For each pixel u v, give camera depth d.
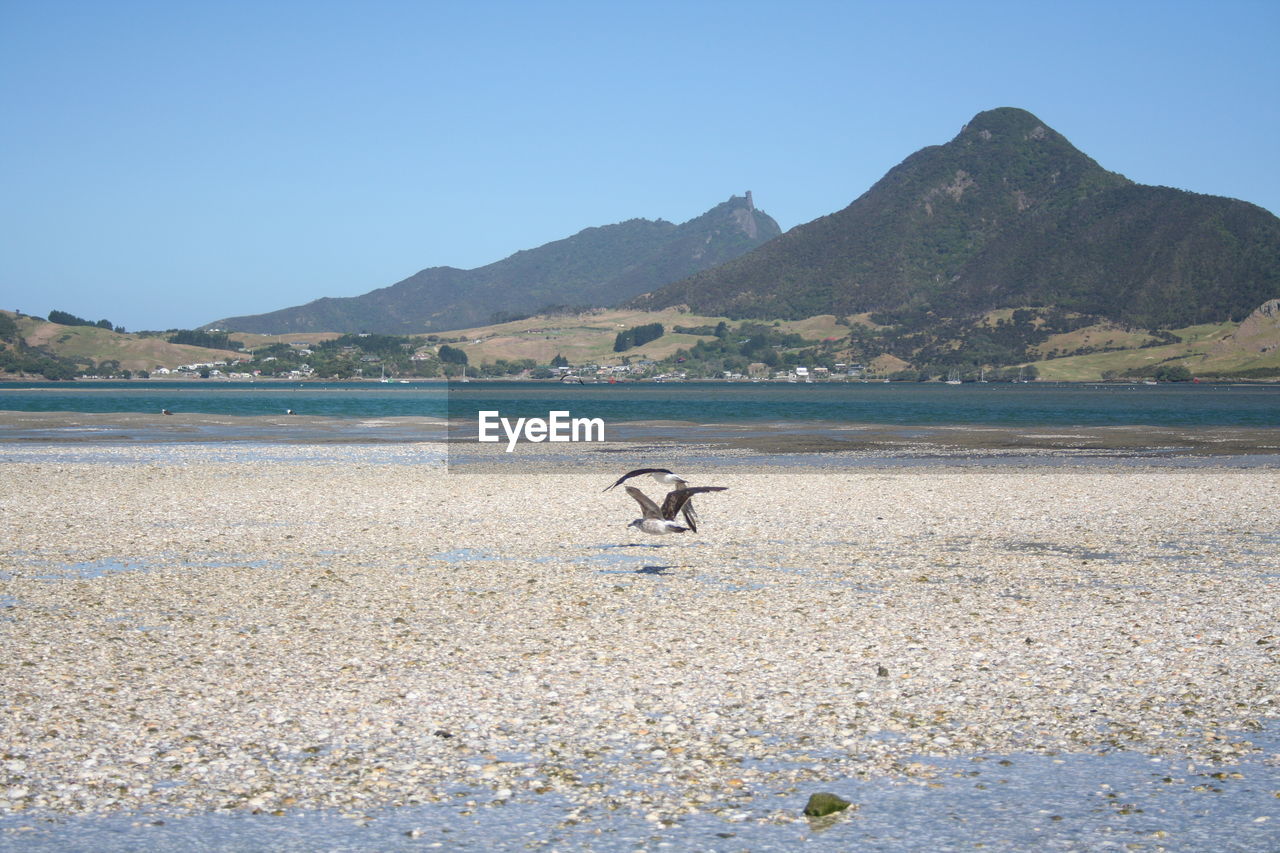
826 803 10.09
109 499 32.66
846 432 70.62
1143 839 9.59
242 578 20.94
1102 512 30.39
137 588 19.86
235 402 138.75
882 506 31.73
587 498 33.88
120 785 10.64
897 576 21.25
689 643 15.94
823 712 12.84
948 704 13.11
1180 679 14.02
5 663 14.56
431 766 11.23
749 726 12.39
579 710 12.91
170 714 12.62
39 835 9.56
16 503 31.50
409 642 15.99
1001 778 10.94
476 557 23.50
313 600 18.92
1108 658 15.01
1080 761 11.34
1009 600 18.91
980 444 58.78
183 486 36.44
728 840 9.61
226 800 10.36
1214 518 29.22
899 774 11.05
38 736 11.81
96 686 13.62
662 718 12.64
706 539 25.92
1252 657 15.05
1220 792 10.53
